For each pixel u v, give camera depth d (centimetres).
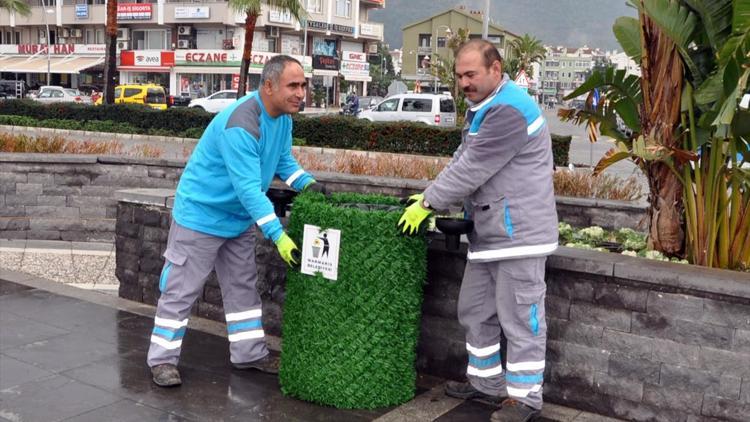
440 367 471
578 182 969
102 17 5609
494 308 415
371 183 1012
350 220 405
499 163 376
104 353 493
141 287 620
